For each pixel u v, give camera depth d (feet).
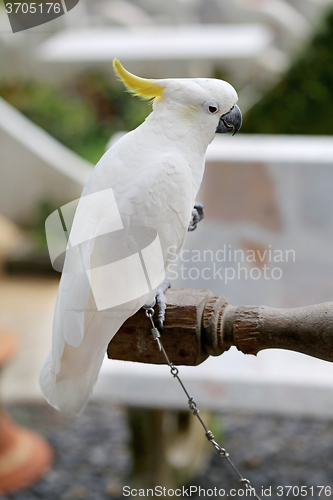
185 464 20.26
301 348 8.69
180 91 9.96
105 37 50.57
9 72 47.57
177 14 58.13
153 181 9.50
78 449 23.22
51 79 48.14
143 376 18.24
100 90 47.62
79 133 46.44
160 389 18.26
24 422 24.50
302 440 23.73
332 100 25.98
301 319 8.58
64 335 8.48
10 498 20.31
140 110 47.50
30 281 36.63
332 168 20.11
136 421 19.17
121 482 21.27
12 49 46.34
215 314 9.09
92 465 22.27
